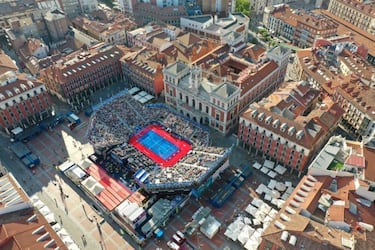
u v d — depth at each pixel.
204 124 170.62
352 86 167.38
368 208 107.94
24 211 107.75
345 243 96.06
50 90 190.38
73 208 131.00
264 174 142.88
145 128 162.25
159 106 172.00
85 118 174.88
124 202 123.38
